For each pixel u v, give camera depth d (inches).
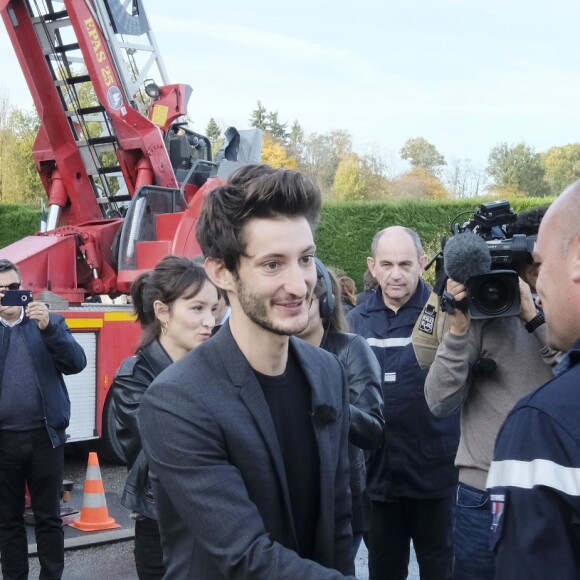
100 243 343.0
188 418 76.0
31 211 775.1
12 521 203.3
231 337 80.0
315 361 83.5
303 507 81.0
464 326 123.5
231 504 74.4
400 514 169.6
